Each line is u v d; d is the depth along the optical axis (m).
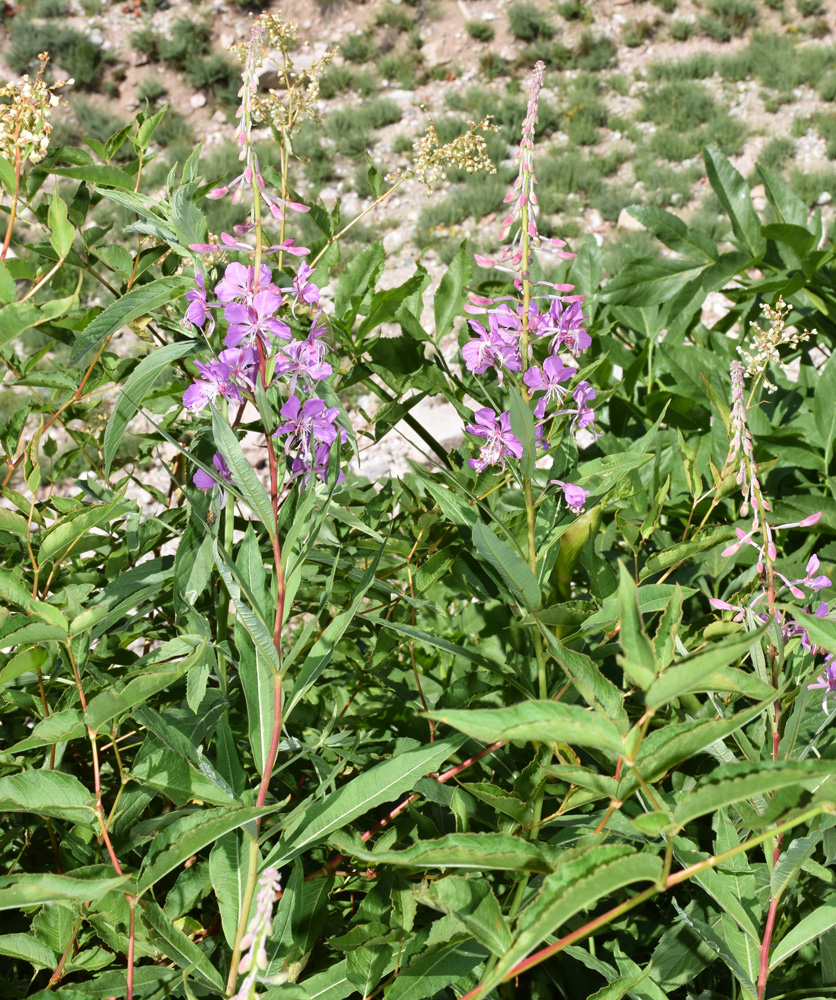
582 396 1.50
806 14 12.45
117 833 1.24
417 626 1.82
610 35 12.37
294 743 1.43
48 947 1.27
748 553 2.01
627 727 1.00
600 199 9.21
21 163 1.53
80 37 11.58
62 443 5.56
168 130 10.66
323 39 12.38
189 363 1.82
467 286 2.14
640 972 1.28
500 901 1.54
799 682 1.39
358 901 1.63
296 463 1.33
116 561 1.84
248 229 1.26
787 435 2.35
